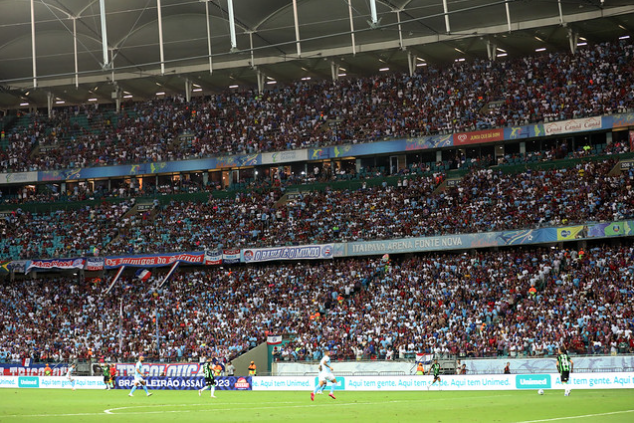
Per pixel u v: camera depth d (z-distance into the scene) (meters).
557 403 27.25
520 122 64.62
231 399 34.94
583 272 50.47
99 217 72.81
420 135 67.88
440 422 20.53
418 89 72.94
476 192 61.69
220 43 70.00
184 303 60.31
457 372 44.62
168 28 67.50
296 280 59.91
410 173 68.00
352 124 72.12
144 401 33.94
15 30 68.25
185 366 50.34
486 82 70.56
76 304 63.59
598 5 60.03
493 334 46.94
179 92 83.06
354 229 62.25
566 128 62.06
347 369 48.69
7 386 55.19
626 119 59.94
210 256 63.12
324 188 68.94
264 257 61.69
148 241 67.88
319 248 60.41
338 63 73.88
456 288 53.03
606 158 59.44
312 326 53.50
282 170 74.06
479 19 64.38
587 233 52.62
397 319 51.53
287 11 63.94
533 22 64.69
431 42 67.88
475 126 66.00
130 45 70.38
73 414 25.41
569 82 66.00
